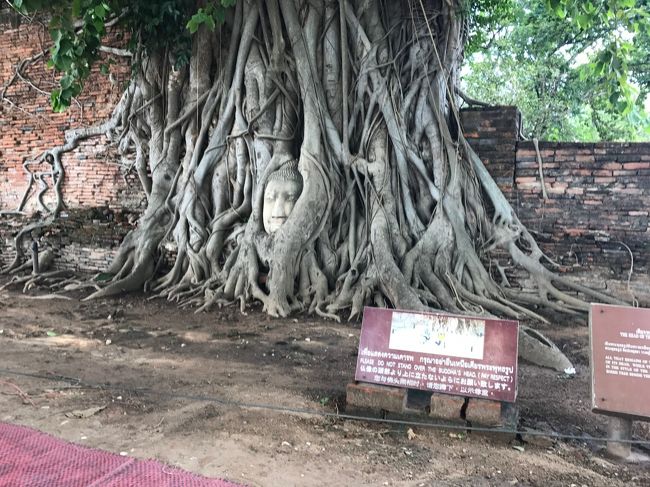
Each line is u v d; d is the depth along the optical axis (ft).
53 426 12.19
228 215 28.81
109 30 33.86
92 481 9.62
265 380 16.08
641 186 25.64
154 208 30.86
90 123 35.24
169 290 27.89
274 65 28.84
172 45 30.32
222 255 28.60
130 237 30.58
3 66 37.58
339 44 28.60
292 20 28.35
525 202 27.53
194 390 14.98
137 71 31.83
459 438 12.23
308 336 21.34
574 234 26.73
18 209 37.65
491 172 28.02
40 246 35.55
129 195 34.24
